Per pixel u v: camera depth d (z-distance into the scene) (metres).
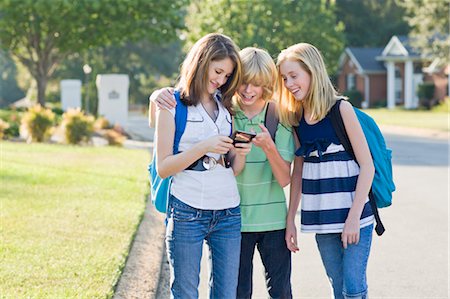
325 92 4.87
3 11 27.64
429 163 18.58
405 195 13.00
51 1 26.12
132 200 10.83
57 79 71.06
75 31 29.14
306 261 8.18
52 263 6.89
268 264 5.36
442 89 54.19
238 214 4.75
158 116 4.55
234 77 4.65
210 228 4.62
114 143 23.03
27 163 15.00
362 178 4.86
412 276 7.52
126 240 8.05
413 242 9.11
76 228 8.53
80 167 14.80
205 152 4.44
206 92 4.58
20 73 79.31
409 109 55.34
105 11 27.83
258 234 5.30
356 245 4.91
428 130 32.62
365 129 5.01
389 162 5.10
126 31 28.64
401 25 72.88
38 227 8.46
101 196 11.05
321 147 4.95
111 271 6.71
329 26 41.06
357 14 74.31
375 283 7.27
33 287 6.09
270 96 5.05
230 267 4.71
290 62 4.89
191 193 4.55
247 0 39.81
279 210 5.27
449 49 46.72
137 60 75.06
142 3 27.69
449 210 11.44
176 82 5.01
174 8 28.88
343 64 66.62
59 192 11.23
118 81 34.75
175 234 4.59
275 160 5.00
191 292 4.62
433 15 45.31
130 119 50.06
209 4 40.31
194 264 4.61
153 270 7.11
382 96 62.84
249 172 5.18
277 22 39.81
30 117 22.59
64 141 22.50
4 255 7.09
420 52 50.62
